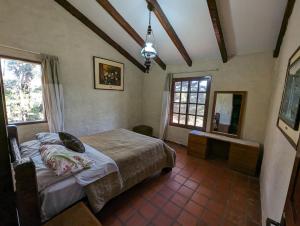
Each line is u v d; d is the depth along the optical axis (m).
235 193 2.23
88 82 3.51
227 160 3.31
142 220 1.71
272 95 2.58
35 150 1.88
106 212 1.81
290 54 1.56
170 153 2.68
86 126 3.60
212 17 2.34
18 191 1.05
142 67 4.71
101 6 2.81
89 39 3.41
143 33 3.27
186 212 1.85
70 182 1.48
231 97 3.28
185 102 4.05
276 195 1.30
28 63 2.65
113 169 1.78
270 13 2.16
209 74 3.57
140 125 4.92
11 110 2.57
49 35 2.80
